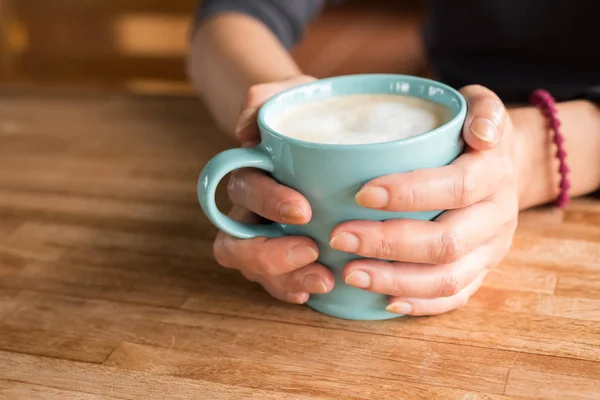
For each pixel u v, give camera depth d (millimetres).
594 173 660
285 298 582
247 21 840
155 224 683
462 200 535
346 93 593
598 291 577
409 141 519
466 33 912
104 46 1379
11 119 876
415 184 521
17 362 560
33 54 1383
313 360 544
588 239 623
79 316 594
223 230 554
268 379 533
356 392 520
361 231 530
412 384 522
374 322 568
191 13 1336
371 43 2338
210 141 794
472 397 511
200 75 818
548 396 508
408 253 536
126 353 560
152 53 1373
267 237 561
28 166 781
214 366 545
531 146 637
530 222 646
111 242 666
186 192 719
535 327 553
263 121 547
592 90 686
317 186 528
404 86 583
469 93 566
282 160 535
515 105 786
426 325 562
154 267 635
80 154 793
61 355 562
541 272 597
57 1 1354
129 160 774
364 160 518
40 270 642
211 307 592
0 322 593
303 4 916
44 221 698
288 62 769
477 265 559
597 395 507
